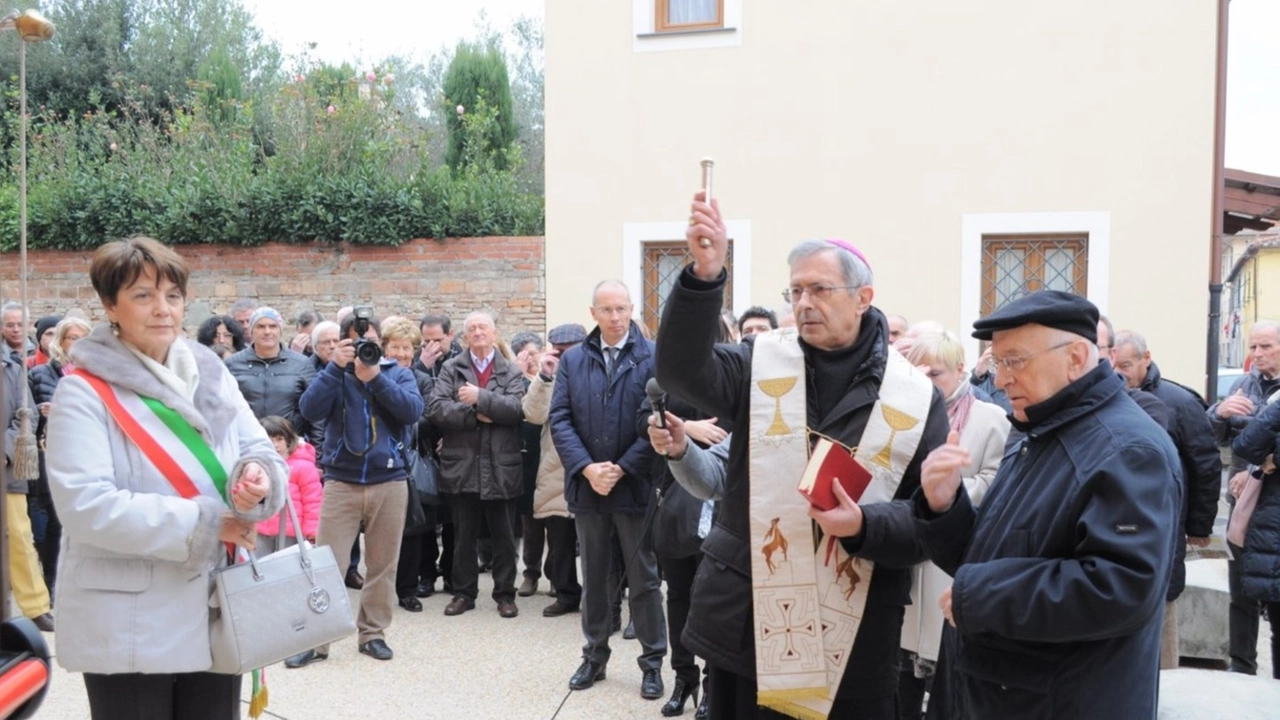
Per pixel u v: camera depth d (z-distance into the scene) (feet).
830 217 26.18
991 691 6.71
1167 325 24.50
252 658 7.86
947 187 25.53
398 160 35.83
